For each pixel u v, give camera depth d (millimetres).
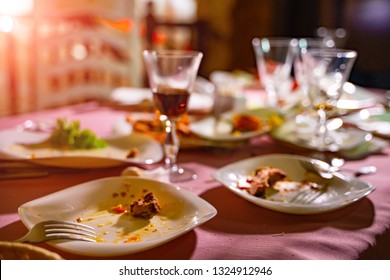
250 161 944
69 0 1705
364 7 3098
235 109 1297
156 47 2477
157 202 804
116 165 949
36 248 668
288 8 3367
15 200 844
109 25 1785
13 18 1769
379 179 951
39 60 1609
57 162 935
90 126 1199
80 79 1797
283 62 1344
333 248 750
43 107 1631
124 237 749
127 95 1465
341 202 824
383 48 3084
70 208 795
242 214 823
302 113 1308
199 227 783
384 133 1162
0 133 1035
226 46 3312
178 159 1021
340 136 1139
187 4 3201
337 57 1034
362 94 1429
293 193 877
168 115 948
